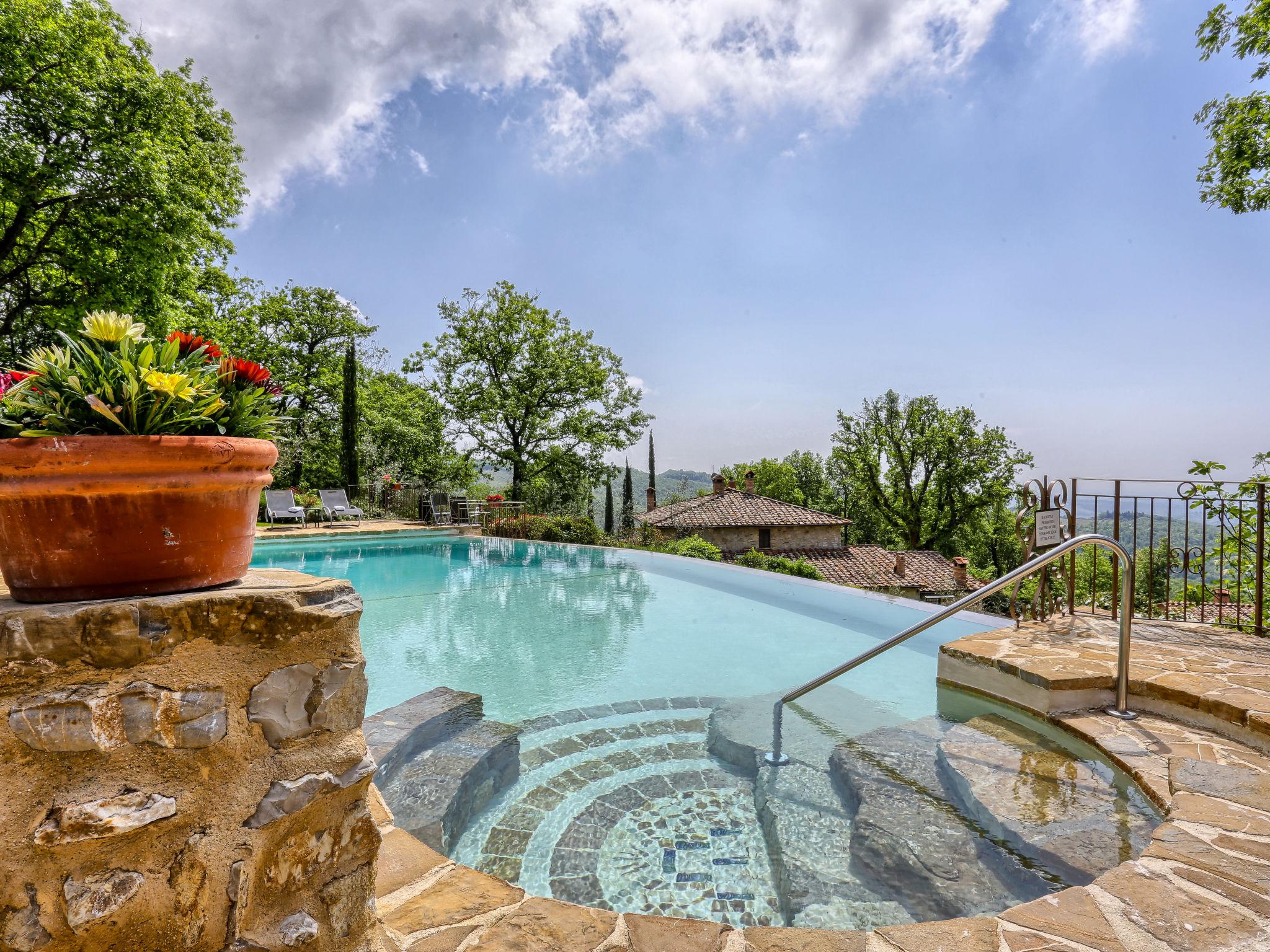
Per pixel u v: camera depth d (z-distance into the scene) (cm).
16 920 79
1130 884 157
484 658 498
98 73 1101
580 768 298
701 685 426
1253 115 592
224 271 1684
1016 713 316
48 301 1216
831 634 578
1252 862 166
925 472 2984
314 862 103
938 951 134
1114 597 427
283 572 129
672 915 191
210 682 92
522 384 2342
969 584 1955
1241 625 428
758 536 2472
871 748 291
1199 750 246
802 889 195
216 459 98
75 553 89
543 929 137
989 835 217
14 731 79
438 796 240
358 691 111
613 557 1144
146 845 86
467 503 1642
